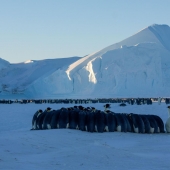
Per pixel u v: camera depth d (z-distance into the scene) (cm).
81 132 1967
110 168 1016
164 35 12600
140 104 6188
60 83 11050
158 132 2089
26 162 1100
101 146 1350
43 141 1532
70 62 14825
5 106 6894
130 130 2084
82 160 1116
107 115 2072
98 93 9875
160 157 1214
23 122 3069
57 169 1000
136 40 12006
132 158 1162
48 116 2186
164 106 5144
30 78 13850
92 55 11700
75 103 7862
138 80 9781
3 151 1308
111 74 9931
